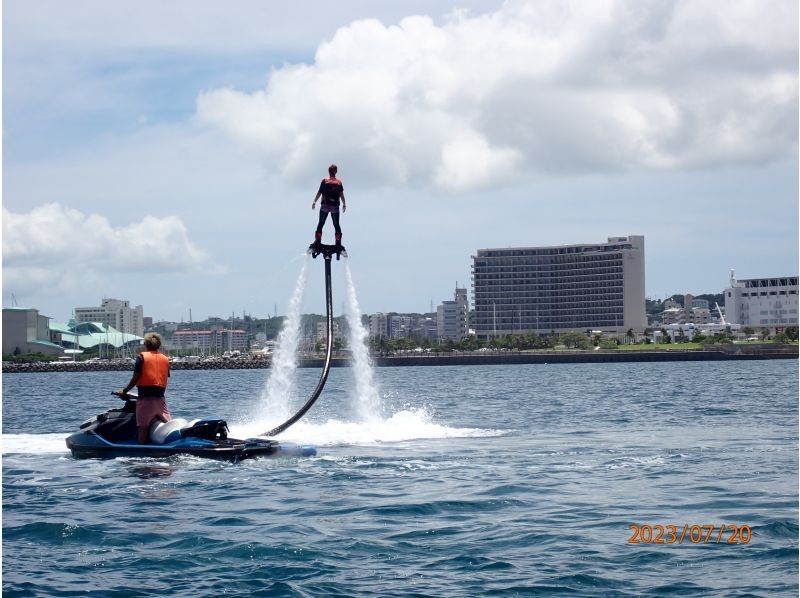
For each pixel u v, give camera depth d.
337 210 28.91
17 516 16.30
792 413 42.59
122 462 22.95
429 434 30.66
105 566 12.86
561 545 13.80
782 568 12.40
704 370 154.88
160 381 24.25
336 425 33.12
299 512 16.47
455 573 12.39
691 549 13.47
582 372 158.50
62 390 101.56
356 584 11.91
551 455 24.69
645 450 25.94
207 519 15.91
